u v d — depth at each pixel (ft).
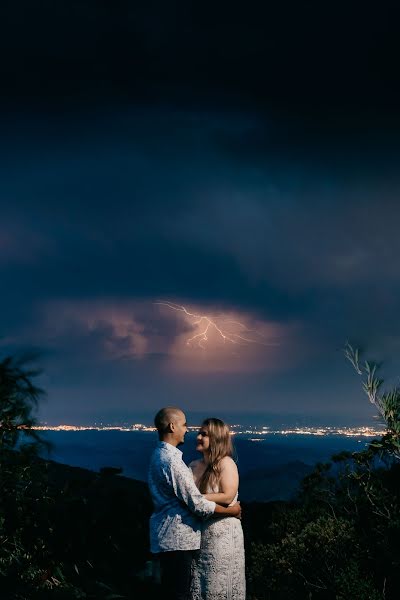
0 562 11.80
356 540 16.67
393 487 16.83
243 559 12.80
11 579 11.52
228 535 12.50
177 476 12.17
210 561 12.31
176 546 12.09
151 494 12.59
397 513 15.94
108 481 14.07
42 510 11.71
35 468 11.71
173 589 12.23
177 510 12.26
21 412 11.27
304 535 17.62
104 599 11.49
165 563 12.32
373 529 16.26
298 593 17.12
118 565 12.37
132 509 12.83
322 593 16.78
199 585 12.25
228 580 12.35
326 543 16.93
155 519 12.40
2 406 11.20
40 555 11.96
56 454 11.73
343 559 16.67
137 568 12.82
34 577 11.88
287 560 17.52
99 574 12.15
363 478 17.19
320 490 19.30
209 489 12.82
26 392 11.30
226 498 12.57
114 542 12.26
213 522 12.49
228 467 12.84
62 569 12.00
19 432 11.33
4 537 11.78
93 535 12.06
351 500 17.53
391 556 15.44
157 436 13.05
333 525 17.31
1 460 11.20
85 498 12.23
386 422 13.85
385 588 15.66
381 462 16.66
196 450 13.20
